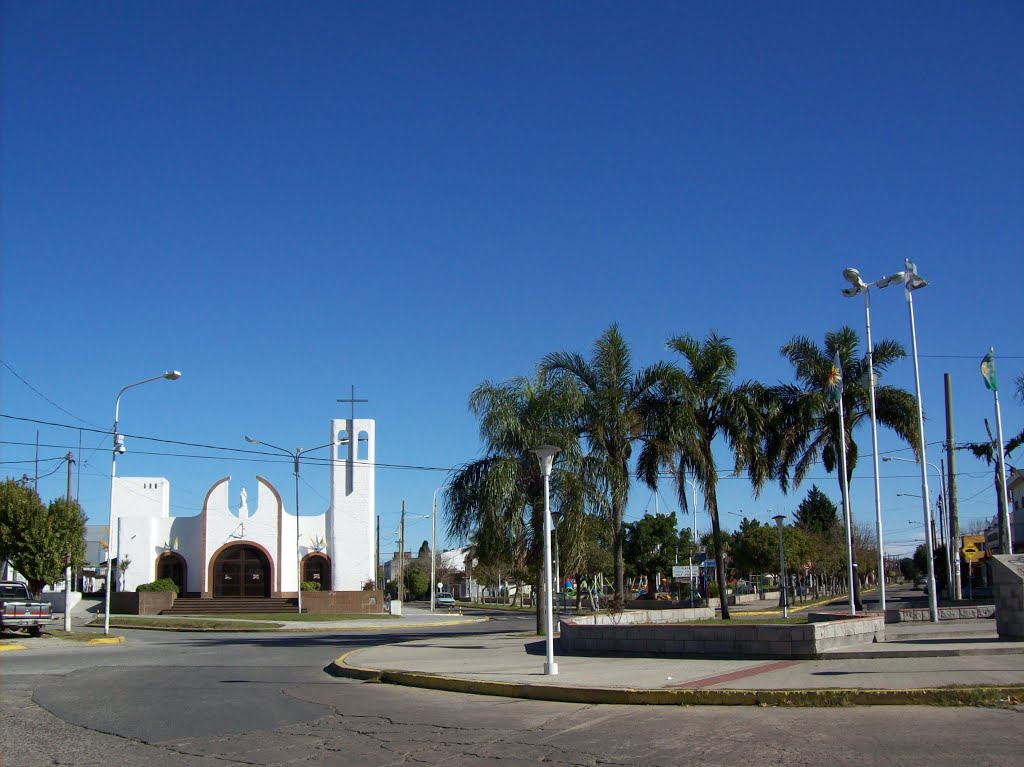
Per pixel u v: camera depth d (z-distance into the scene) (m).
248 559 59.16
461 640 28.41
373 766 9.70
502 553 27.14
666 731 10.85
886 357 33.31
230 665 21.92
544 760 9.62
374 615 55.62
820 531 75.94
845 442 30.38
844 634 17.53
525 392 27.97
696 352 31.88
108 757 10.41
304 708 13.97
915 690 11.99
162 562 59.38
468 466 27.91
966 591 53.03
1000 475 29.09
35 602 31.22
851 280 26.75
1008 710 11.23
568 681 14.90
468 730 11.59
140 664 22.23
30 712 13.81
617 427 28.91
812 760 8.97
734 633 17.50
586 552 27.47
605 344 30.16
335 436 61.62
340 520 60.19
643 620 27.89
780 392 33.31
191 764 9.98
